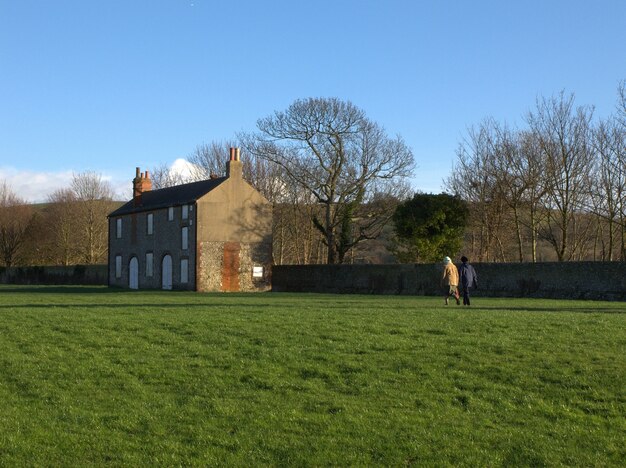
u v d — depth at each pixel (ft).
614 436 38.73
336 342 58.08
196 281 190.08
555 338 57.21
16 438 38.75
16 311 85.40
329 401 44.57
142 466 35.29
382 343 57.11
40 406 44.65
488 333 60.34
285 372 50.78
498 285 136.05
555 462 35.50
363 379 48.65
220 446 37.83
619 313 78.54
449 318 70.28
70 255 311.68
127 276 224.94
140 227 218.79
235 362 53.31
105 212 314.96
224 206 194.70
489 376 48.49
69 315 78.74
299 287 188.85
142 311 83.76
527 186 166.20
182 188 213.25
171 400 45.50
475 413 42.45
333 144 207.00
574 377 47.11
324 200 209.36
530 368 49.32
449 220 175.01
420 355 53.31
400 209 177.58
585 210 160.86
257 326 66.23
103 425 41.09
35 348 59.47
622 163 151.64
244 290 195.62
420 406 43.68
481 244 187.11
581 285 122.42
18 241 315.37
